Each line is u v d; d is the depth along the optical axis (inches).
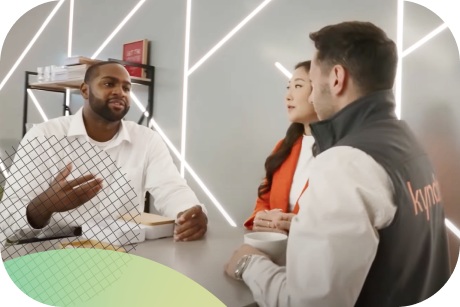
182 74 71.0
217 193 69.2
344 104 48.2
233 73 66.4
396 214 42.4
